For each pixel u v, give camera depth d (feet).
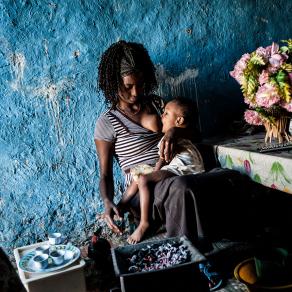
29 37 8.00
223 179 6.87
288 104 6.33
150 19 8.68
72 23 8.22
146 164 7.93
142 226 7.30
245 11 9.32
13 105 8.12
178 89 9.06
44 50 8.13
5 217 8.41
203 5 8.99
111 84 7.91
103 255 7.40
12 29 7.87
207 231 6.74
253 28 9.44
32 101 8.22
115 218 9.13
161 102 8.40
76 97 8.50
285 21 9.70
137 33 8.64
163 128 7.77
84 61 8.41
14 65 7.99
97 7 8.33
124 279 5.21
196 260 5.41
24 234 8.59
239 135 8.72
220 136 9.01
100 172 8.15
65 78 8.36
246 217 7.16
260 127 8.70
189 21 8.94
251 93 6.74
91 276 7.30
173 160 7.47
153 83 8.27
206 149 8.09
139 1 8.56
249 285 5.69
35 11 7.96
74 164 8.71
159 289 5.30
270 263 5.74
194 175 6.98
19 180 8.39
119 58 7.70
